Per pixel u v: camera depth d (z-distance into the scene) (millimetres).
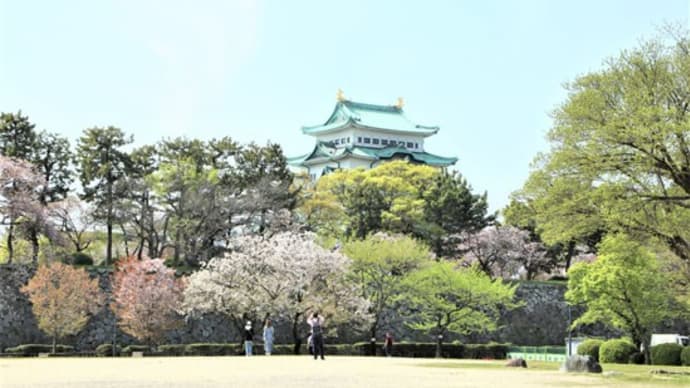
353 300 56219
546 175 35812
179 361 37594
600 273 49531
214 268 56125
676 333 70375
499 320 69000
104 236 69938
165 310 54156
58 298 52156
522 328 69750
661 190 35094
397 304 65312
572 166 34688
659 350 45906
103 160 67438
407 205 76250
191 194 65312
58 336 54000
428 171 88875
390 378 25688
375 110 127250
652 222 35094
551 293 71750
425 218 76125
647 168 32781
